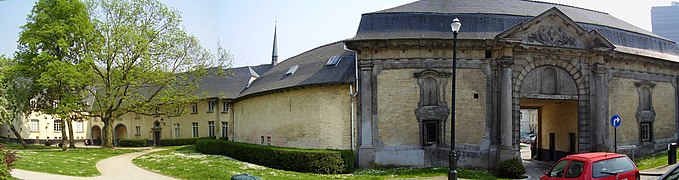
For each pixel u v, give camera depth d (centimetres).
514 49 2373
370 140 2339
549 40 2425
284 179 1964
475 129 2348
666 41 3144
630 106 2767
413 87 2356
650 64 2881
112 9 3684
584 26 2684
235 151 2764
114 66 3697
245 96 3478
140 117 5997
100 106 3772
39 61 3631
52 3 3719
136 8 3716
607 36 2739
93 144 6481
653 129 2892
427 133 2373
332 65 2762
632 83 2791
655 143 2897
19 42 3766
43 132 6106
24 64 3809
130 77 3631
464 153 2342
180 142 5253
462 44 2331
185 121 5634
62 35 3638
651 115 2870
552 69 2483
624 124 2725
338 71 2636
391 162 2336
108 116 3856
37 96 4328
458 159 2344
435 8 2566
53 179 1925
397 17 2456
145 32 3700
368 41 2327
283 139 2909
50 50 3772
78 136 6419
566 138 2744
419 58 2355
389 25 2439
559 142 2825
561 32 2452
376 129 2347
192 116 5581
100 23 3644
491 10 2553
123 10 3684
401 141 2350
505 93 2322
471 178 2058
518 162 2216
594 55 2527
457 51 2366
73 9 3700
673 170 897
